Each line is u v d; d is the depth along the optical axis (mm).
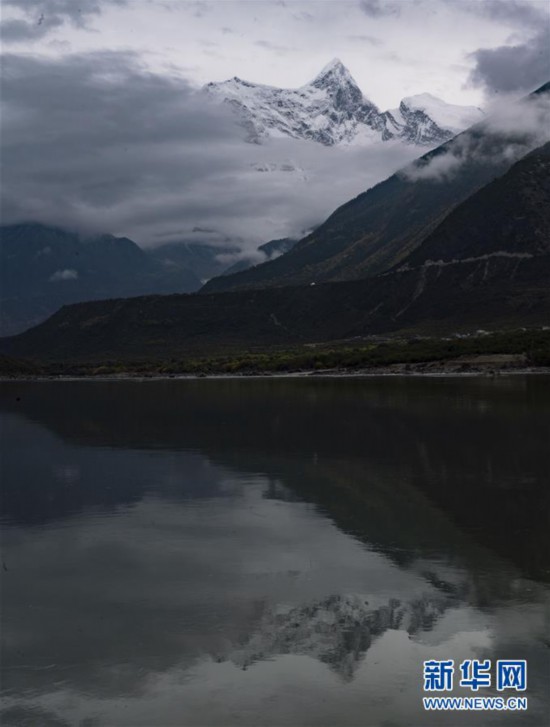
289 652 18328
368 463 43000
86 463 45875
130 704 16266
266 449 49531
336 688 16734
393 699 16312
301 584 22781
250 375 180250
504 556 25047
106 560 25609
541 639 18797
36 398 109438
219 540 27750
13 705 16297
